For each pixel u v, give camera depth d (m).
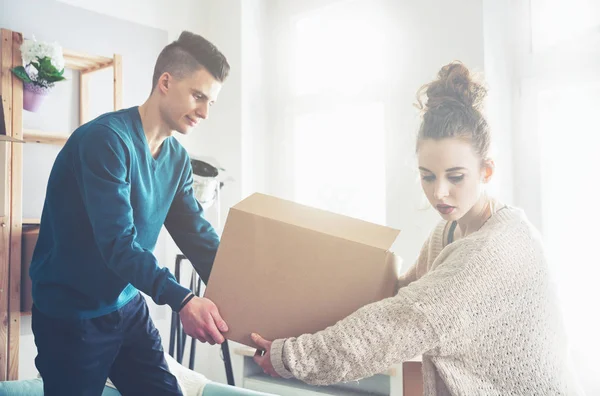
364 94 3.07
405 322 0.93
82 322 1.57
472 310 0.92
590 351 2.32
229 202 3.41
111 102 3.11
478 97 1.03
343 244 1.03
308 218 1.13
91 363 1.59
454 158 1.01
